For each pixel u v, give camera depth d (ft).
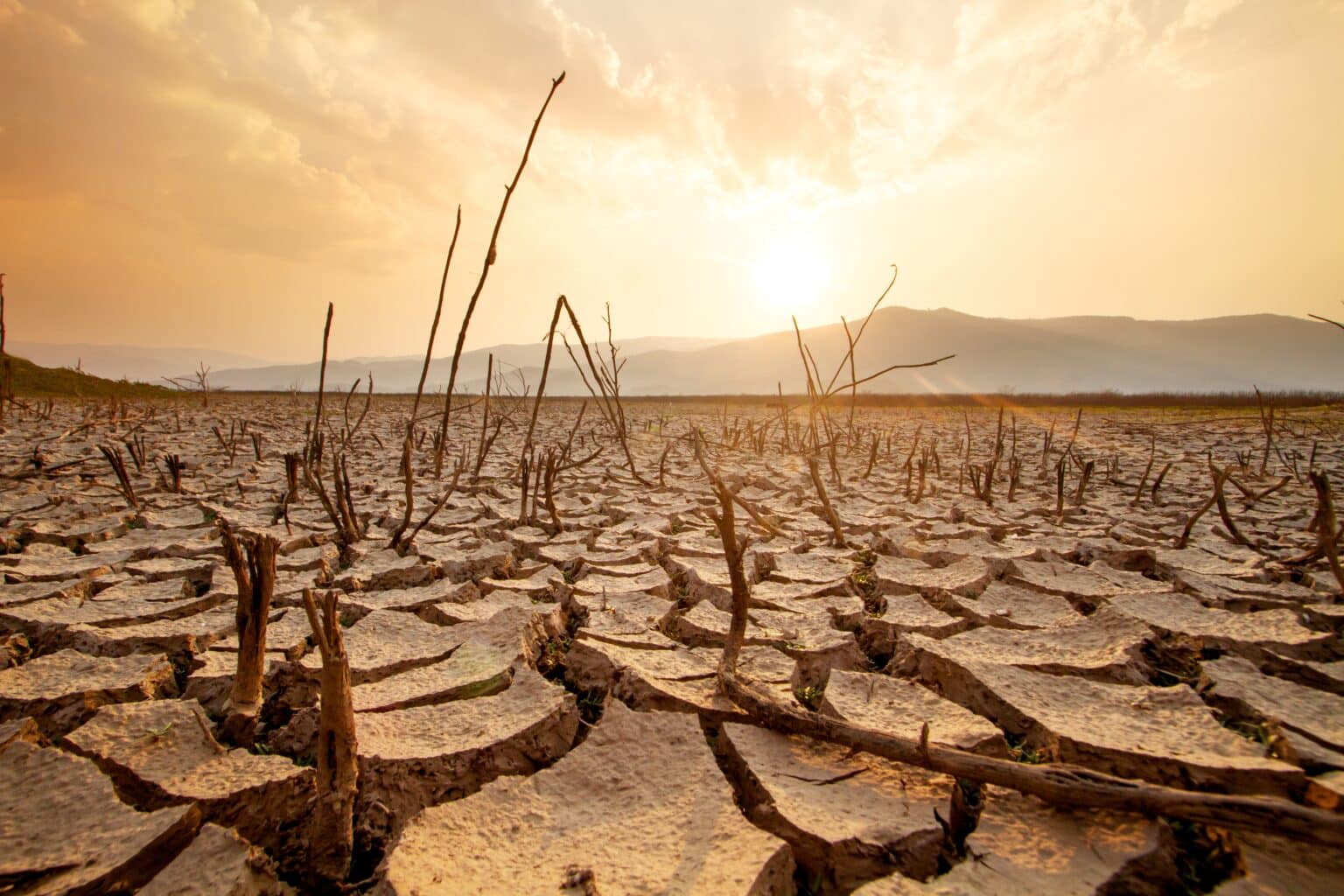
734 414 86.69
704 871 5.25
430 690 8.28
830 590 13.00
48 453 31.73
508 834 5.91
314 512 19.76
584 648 9.50
